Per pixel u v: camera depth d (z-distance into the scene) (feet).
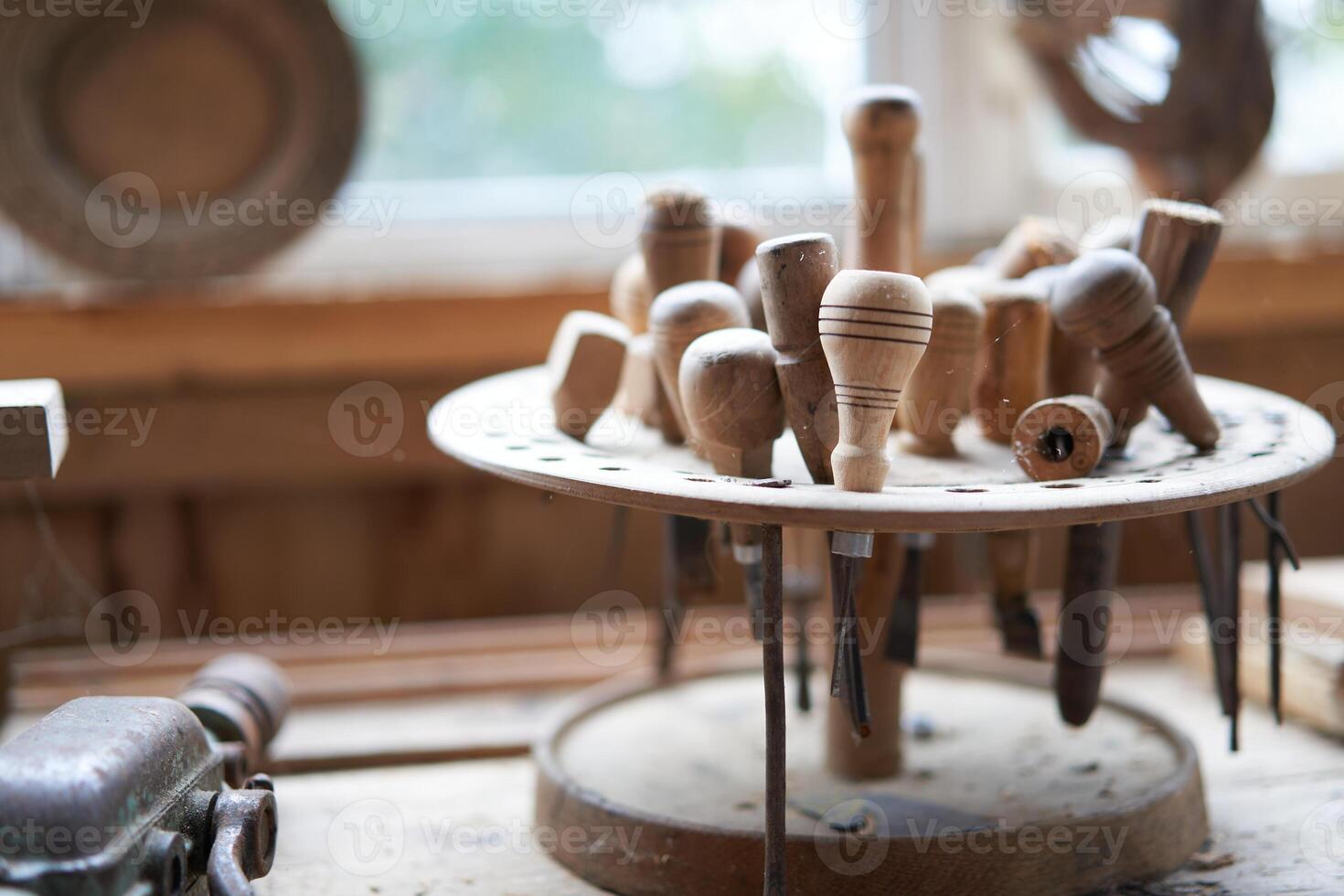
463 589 4.44
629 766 3.58
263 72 4.25
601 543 4.46
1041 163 4.77
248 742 3.36
